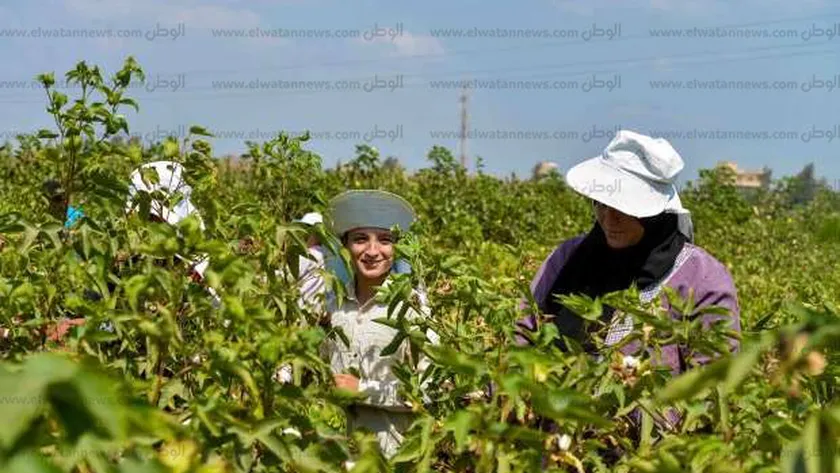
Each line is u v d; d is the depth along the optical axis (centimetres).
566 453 283
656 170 405
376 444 283
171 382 283
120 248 333
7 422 145
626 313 324
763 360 296
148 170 353
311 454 264
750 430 292
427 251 394
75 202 411
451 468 303
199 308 289
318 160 468
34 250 351
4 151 1209
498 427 250
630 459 289
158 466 179
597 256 421
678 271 405
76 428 151
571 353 319
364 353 421
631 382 302
